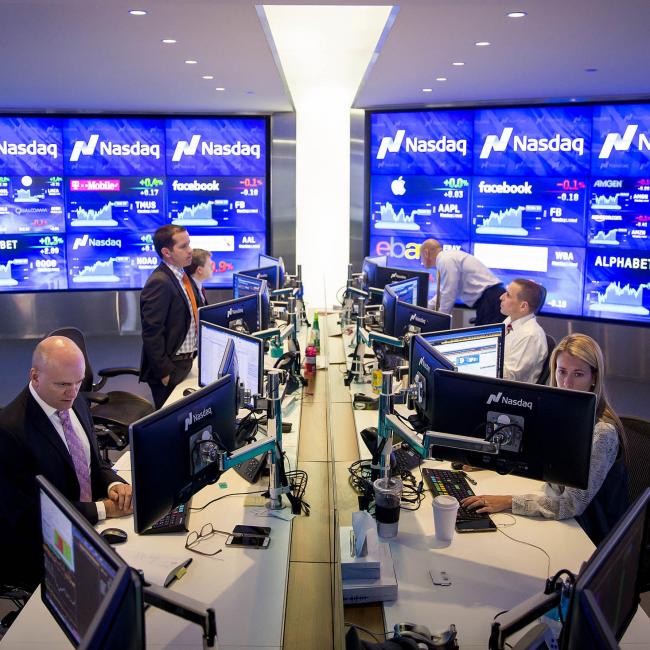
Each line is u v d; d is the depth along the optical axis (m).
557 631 2.00
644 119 6.71
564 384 2.75
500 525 2.63
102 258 8.29
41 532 1.95
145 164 8.16
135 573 1.48
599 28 4.00
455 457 2.54
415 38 4.28
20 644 1.99
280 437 2.83
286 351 4.79
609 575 1.63
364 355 4.64
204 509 2.76
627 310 7.03
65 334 4.33
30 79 5.76
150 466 2.18
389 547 2.44
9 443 2.63
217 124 8.12
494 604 2.16
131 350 7.90
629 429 3.07
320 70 6.38
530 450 2.42
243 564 2.38
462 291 6.33
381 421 2.81
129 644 1.45
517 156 7.35
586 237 7.14
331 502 2.80
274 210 8.33
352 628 1.73
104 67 5.20
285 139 8.17
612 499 2.69
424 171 7.81
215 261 8.41
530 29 4.03
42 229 8.16
